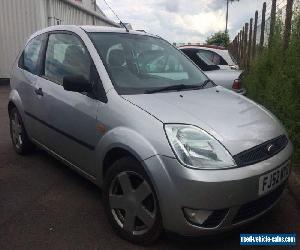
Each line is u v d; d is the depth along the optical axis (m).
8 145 6.30
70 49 4.50
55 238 3.53
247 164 3.11
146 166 3.14
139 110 3.41
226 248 3.38
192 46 9.49
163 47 4.80
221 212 3.04
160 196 3.09
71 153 4.29
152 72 4.25
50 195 4.41
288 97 5.46
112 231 3.65
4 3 14.57
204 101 3.77
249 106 3.94
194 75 4.63
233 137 3.20
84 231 3.65
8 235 3.57
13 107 5.70
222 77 7.65
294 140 5.25
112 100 3.66
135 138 3.27
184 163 3.00
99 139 3.71
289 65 5.86
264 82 7.62
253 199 3.13
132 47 4.43
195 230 3.04
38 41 5.36
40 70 5.00
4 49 14.84
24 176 4.96
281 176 3.41
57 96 4.40
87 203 4.21
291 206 4.23
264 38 10.28
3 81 15.06
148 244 3.37
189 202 2.98
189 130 3.16
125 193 3.44
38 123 4.92
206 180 2.93
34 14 14.52
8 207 4.11
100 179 3.85
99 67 3.94
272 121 3.76
